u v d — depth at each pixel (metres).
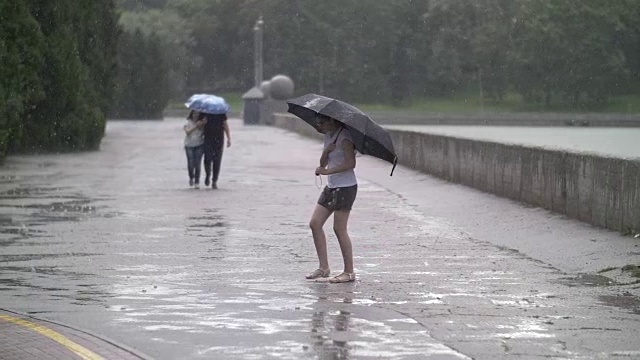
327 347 19.77
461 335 20.91
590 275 28.78
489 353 19.34
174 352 19.42
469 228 40.03
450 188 55.84
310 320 22.38
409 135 71.19
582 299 25.03
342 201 27.67
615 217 35.81
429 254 33.12
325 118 27.80
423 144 66.75
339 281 27.50
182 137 126.44
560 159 41.16
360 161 80.06
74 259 31.61
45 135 92.06
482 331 21.30
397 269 29.92
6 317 22.58
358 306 24.05
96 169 73.44
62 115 93.38
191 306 24.05
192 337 20.67
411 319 22.55
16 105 75.56
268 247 34.53
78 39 103.62
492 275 28.83
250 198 52.34
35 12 90.94
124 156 88.94
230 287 26.72
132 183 61.59
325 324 21.95
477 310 23.59
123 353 19.17
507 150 48.59
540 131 161.25
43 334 20.75
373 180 63.66
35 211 45.91
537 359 18.94
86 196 53.31
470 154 55.12
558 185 41.38
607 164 36.41
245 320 22.38
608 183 36.31
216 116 58.03
